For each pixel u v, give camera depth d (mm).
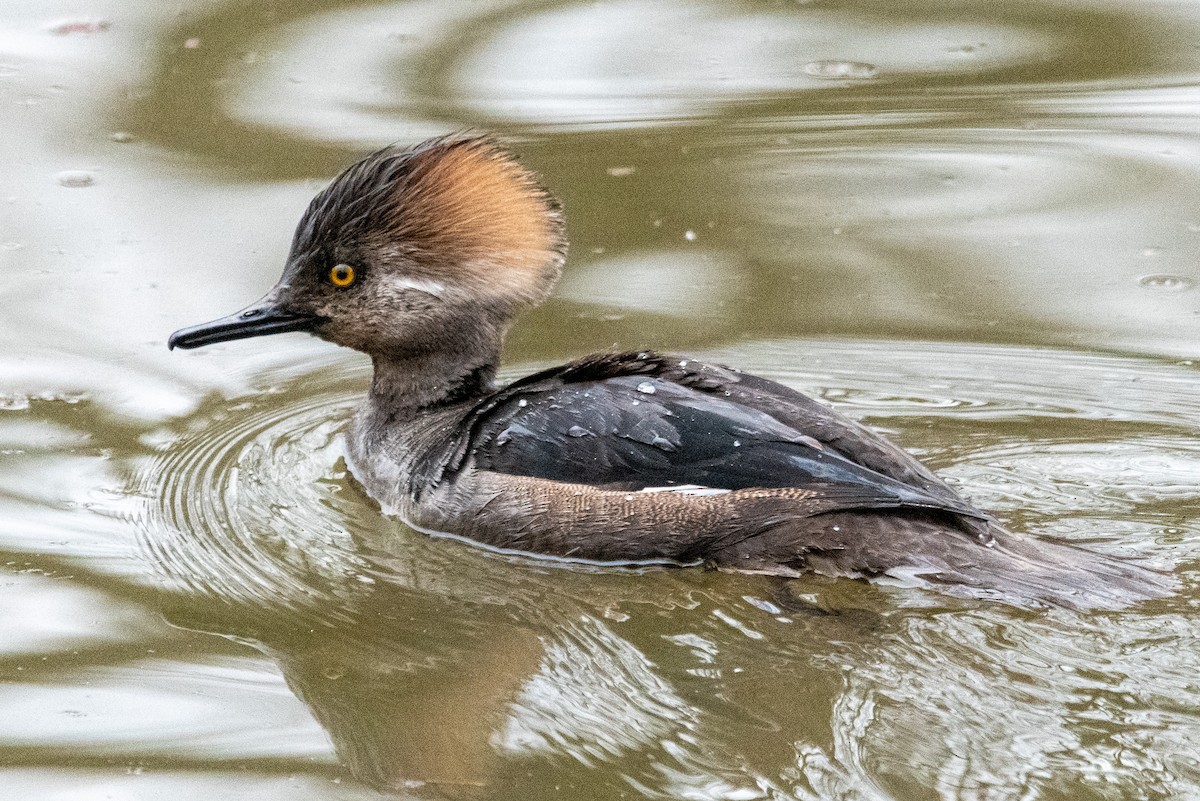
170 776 8227
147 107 16953
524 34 18719
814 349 13336
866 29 18891
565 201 15609
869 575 9891
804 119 17047
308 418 12680
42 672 9180
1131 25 18688
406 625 9781
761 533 10055
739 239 15109
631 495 10242
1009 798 7676
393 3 19375
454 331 11461
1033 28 18766
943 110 17219
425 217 11250
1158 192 15578
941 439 11906
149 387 12891
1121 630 9141
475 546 10711
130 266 14375
